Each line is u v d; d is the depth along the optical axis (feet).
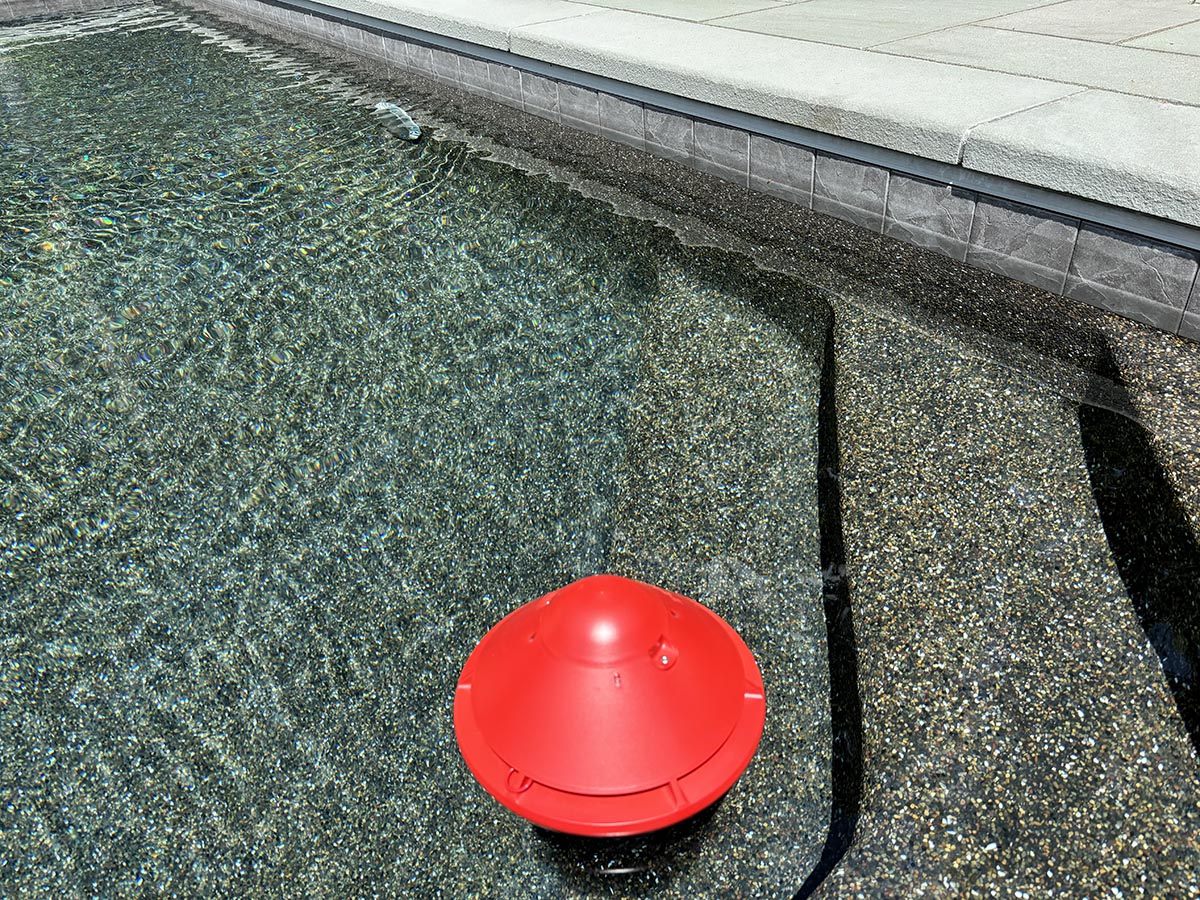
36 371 4.59
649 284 4.93
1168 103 4.45
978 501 3.37
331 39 9.41
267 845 2.82
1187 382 3.72
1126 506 3.22
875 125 4.66
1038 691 2.77
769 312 4.59
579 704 2.24
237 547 3.79
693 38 6.29
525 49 6.70
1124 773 2.56
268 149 6.79
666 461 4.00
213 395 4.47
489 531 3.82
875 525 3.34
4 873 2.79
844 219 5.17
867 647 2.96
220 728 3.14
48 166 6.67
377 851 2.78
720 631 2.60
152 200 6.08
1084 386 3.77
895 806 2.54
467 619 3.47
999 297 4.36
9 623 3.49
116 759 3.06
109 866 2.80
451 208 5.78
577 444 4.15
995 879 2.37
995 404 3.75
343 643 3.40
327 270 5.28
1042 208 4.22
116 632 3.46
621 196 5.68
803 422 4.03
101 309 5.01
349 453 4.18
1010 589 3.07
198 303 5.04
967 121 4.37
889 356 4.08
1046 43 5.66
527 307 4.92
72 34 10.91
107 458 4.15
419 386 4.50
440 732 3.08
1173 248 3.84
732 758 2.30
